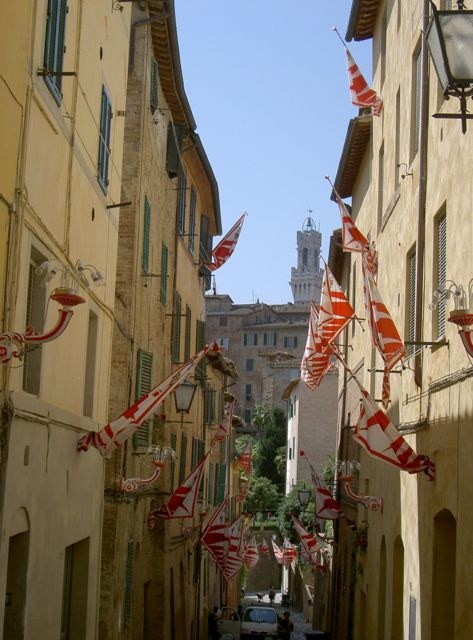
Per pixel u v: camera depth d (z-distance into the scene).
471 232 12.76
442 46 8.45
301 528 35.06
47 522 12.32
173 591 27.20
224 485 48.16
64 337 13.04
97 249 15.13
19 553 11.41
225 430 31.81
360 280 28.97
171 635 26.86
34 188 11.20
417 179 17.31
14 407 10.57
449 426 13.71
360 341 28.47
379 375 23.23
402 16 20.25
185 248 29.73
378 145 24.22
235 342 134.62
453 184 14.05
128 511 19.70
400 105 20.39
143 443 20.62
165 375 25.41
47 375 12.20
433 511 14.69
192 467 33.59
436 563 14.56
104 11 15.05
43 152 11.57
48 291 11.95
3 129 9.97
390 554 19.14
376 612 20.78
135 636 22.05
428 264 16.03
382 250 22.52
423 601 15.14
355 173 29.86
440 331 15.06
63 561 13.37
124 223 19.86
